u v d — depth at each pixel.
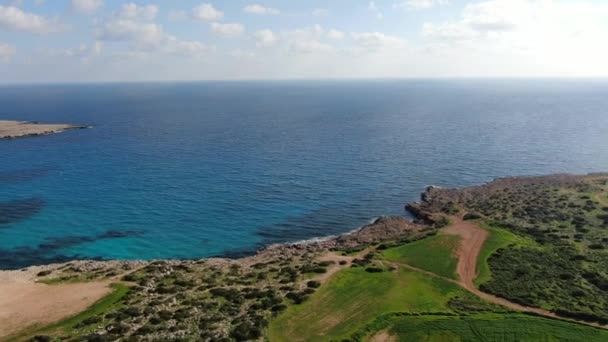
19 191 124.00
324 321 54.53
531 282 64.12
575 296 59.78
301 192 123.38
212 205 112.94
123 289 63.91
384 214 107.62
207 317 54.38
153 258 84.75
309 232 97.00
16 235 94.62
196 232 96.75
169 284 65.94
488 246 78.56
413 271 70.25
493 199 110.00
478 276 67.75
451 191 120.19
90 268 75.44
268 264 75.06
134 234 95.69
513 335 50.72
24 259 83.94
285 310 56.66
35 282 67.88
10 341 50.47
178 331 50.91
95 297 61.56
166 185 129.62
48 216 105.50
